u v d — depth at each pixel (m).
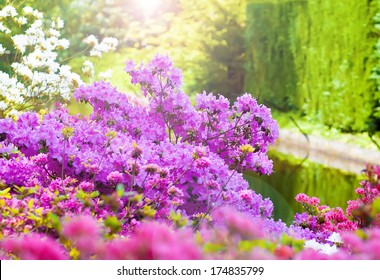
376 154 8.62
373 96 9.29
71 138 3.40
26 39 5.30
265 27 11.96
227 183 3.38
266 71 11.97
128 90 10.12
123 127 3.86
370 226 2.30
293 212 5.52
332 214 3.89
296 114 11.05
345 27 9.68
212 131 4.01
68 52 9.93
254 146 4.01
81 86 3.92
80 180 3.28
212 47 13.50
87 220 1.93
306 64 10.68
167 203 2.98
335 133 9.71
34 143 3.30
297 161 8.48
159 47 13.71
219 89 13.38
